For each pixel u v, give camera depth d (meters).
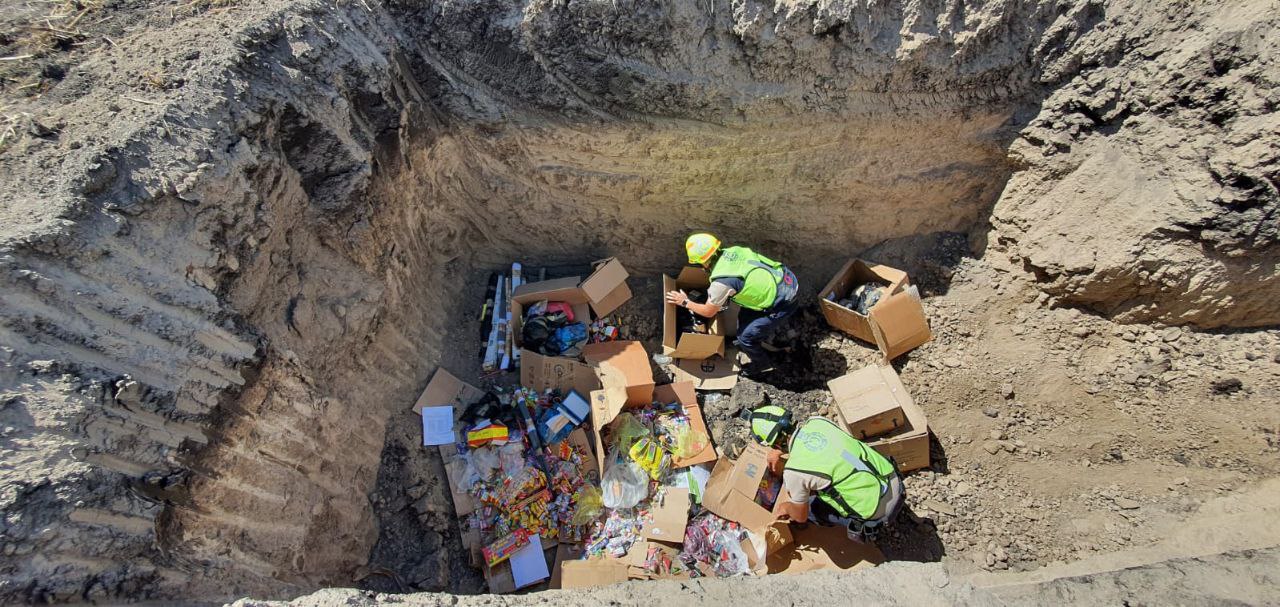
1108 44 4.15
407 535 4.26
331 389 4.00
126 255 2.99
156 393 2.92
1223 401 4.30
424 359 4.87
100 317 2.86
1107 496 4.30
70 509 2.53
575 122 4.54
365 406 4.28
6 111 3.24
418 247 4.84
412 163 4.43
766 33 4.17
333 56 3.84
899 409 4.43
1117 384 4.58
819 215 5.23
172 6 3.84
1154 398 4.46
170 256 3.11
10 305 2.64
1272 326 4.28
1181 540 3.86
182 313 3.10
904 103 4.54
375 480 4.29
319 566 3.70
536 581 4.18
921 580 3.16
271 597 3.28
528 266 5.59
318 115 3.77
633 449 4.61
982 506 4.48
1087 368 4.70
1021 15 4.26
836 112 4.52
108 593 2.59
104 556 2.61
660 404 4.98
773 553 4.26
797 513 4.11
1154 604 2.98
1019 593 3.11
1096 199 4.41
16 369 2.62
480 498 4.41
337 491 3.94
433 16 4.23
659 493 4.51
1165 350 4.48
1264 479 3.98
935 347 5.07
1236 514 3.83
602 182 4.91
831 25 4.12
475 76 4.43
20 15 3.71
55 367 2.69
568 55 4.25
